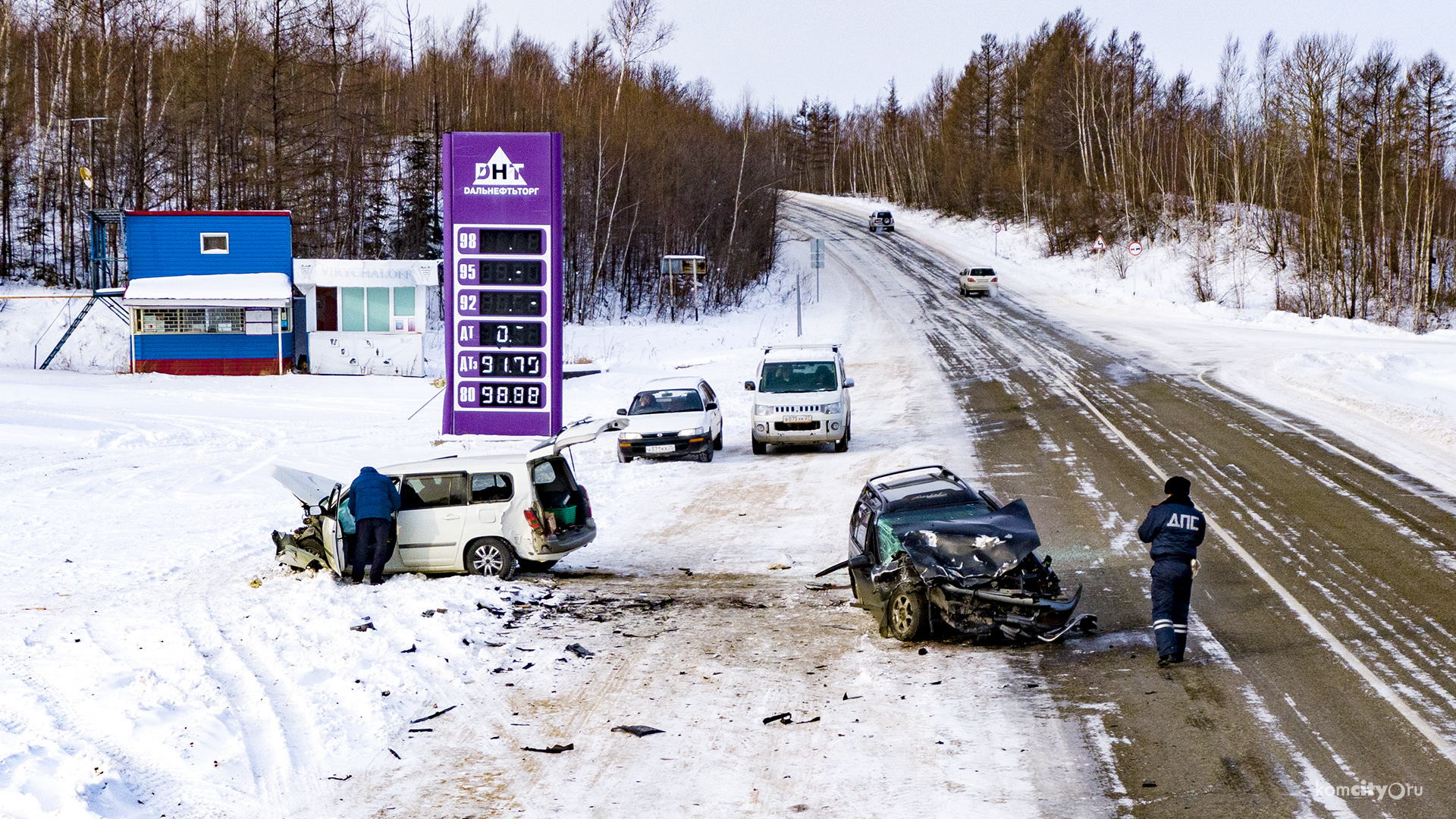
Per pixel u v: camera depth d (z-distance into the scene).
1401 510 14.08
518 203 22.75
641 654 9.36
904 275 65.19
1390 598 10.30
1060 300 53.03
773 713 7.79
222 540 14.36
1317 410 22.34
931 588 9.31
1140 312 47.66
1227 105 74.81
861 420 24.95
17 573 12.43
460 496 12.34
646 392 21.98
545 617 10.70
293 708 7.82
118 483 18.67
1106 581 11.41
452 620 10.16
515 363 23.11
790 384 21.86
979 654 9.12
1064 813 5.98
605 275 61.72
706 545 14.19
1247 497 15.25
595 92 67.44
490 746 7.21
